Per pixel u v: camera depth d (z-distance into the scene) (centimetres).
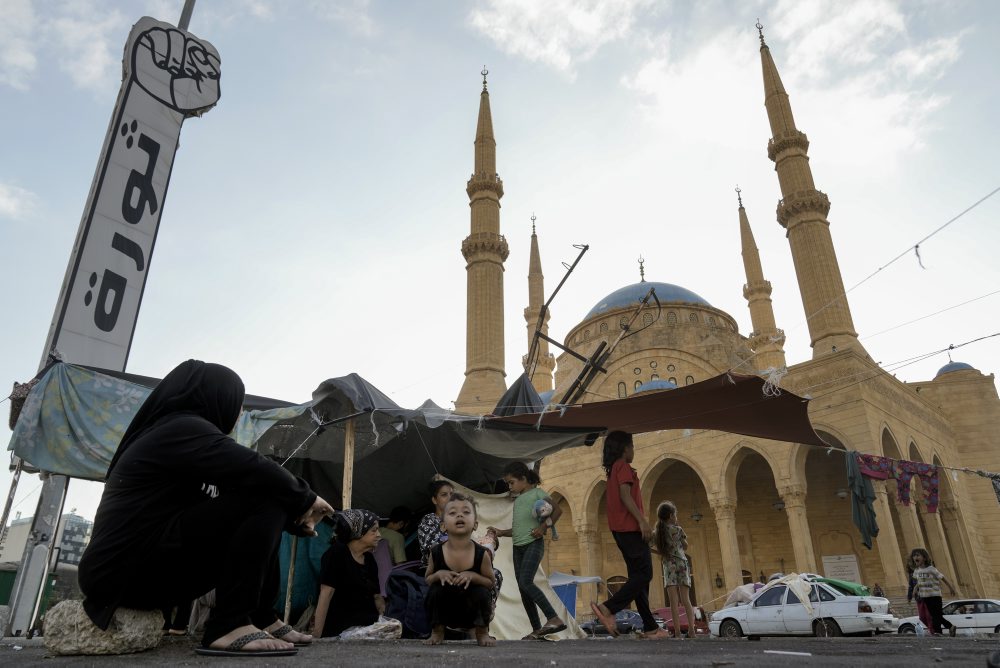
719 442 3031
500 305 4328
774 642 507
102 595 300
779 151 3862
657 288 4394
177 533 308
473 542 470
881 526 2481
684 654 321
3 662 267
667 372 3706
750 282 5575
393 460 1125
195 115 1463
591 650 364
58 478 925
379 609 713
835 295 3347
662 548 836
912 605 2269
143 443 313
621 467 723
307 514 350
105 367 1155
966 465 3619
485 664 251
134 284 1244
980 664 243
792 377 2978
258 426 893
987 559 3388
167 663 258
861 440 2644
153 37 1438
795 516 2702
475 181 4631
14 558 3325
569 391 1459
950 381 3816
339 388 900
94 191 1254
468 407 3897
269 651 296
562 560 3734
